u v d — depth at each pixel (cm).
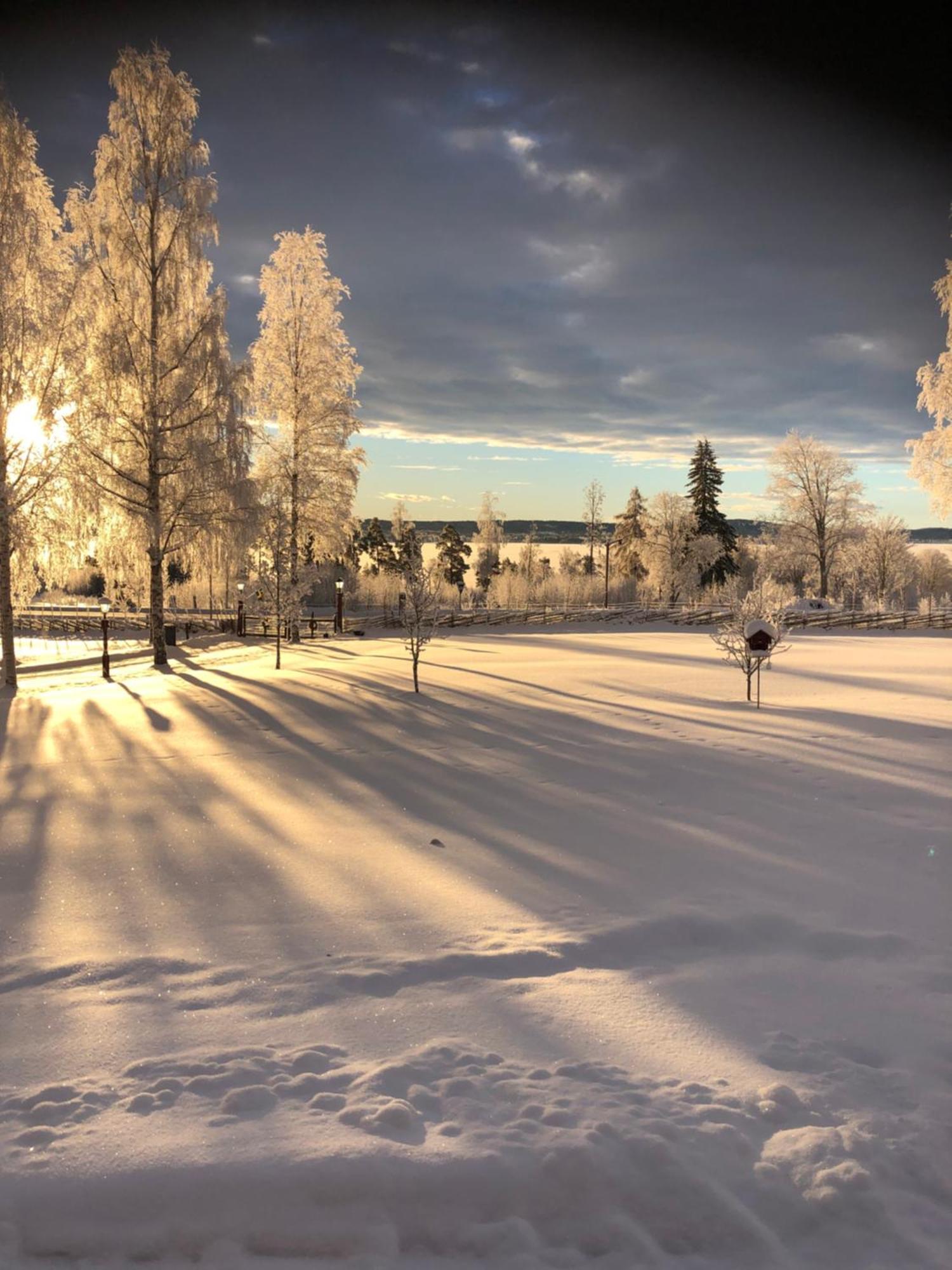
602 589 7706
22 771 1197
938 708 1780
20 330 2255
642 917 603
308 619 4853
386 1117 340
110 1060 400
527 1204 307
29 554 2342
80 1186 307
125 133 2719
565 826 877
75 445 2319
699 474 7388
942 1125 347
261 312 3822
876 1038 424
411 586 2134
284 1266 289
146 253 2741
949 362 2870
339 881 698
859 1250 293
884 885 681
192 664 2953
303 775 1147
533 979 496
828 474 6562
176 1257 292
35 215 2348
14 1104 358
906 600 7575
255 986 488
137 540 2744
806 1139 334
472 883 691
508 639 4172
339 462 3850
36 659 3453
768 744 1361
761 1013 451
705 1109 352
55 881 701
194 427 2733
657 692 2072
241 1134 333
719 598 6681
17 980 499
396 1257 292
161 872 727
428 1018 444
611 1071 385
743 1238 295
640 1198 308
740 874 710
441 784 1084
